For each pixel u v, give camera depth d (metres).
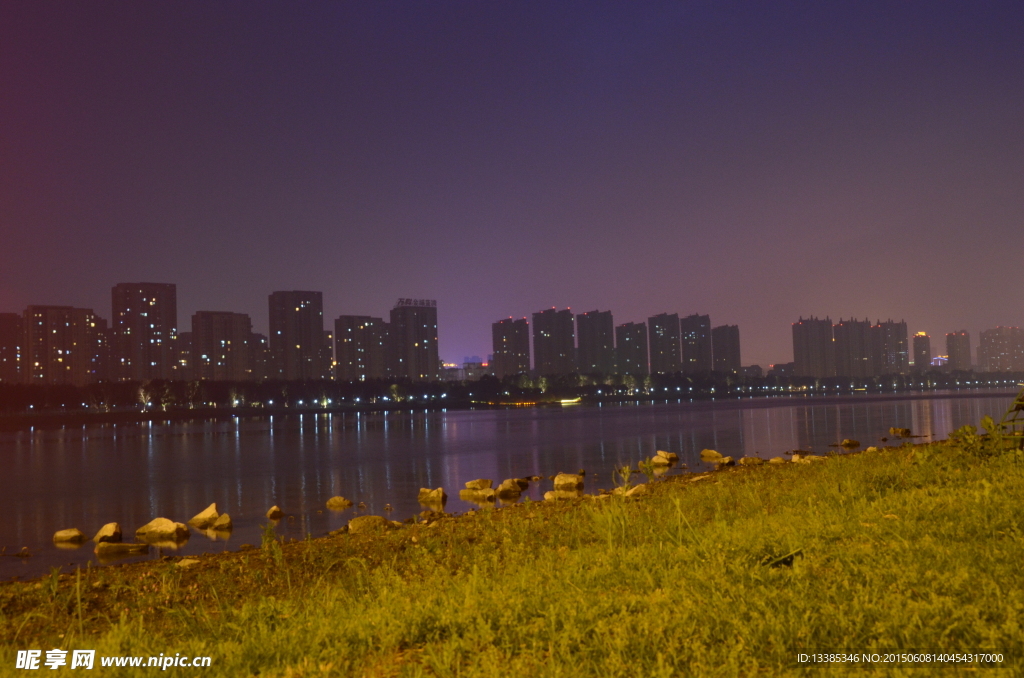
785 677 4.44
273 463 49.28
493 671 4.82
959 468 13.27
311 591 9.14
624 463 40.06
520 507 18.86
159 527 20.20
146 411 159.25
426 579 8.67
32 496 33.22
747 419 94.38
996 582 5.61
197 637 7.12
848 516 9.14
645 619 5.48
